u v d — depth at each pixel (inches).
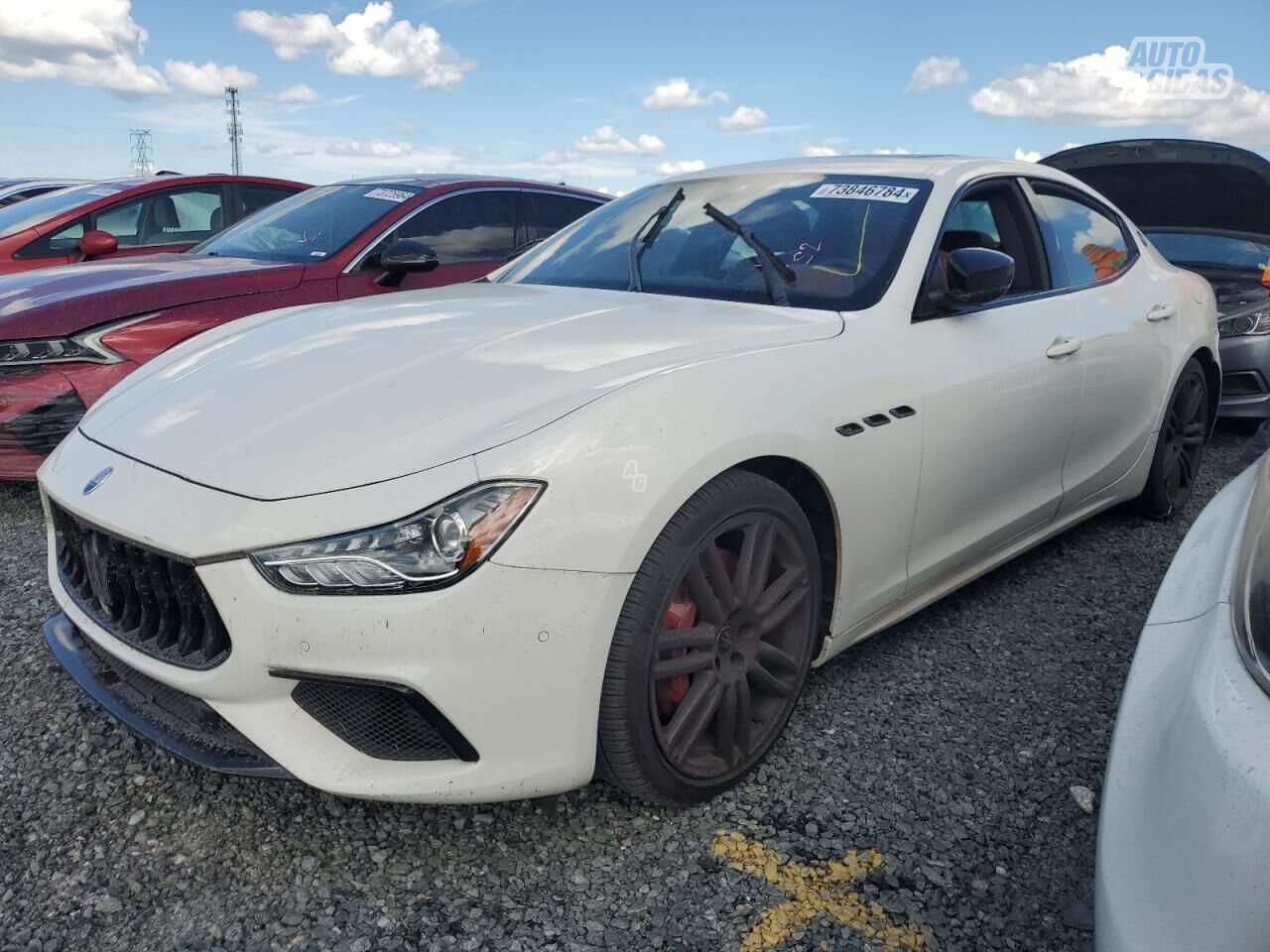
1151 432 150.6
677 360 85.6
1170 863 46.7
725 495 82.2
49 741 95.7
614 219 133.7
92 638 83.9
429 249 183.8
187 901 75.2
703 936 72.6
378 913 74.2
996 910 75.8
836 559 96.0
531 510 71.2
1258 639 50.3
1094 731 101.2
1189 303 160.7
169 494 76.0
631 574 75.5
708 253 116.9
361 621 69.1
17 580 134.1
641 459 76.0
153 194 274.2
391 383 83.0
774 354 90.7
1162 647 57.2
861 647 118.6
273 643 70.7
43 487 90.0
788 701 93.7
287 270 187.2
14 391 153.5
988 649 119.0
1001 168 132.0
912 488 101.6
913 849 82.4
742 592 85.8
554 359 85.4
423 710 71.3
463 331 94.7
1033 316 122.6
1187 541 67.3
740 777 89.7
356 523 69.4
